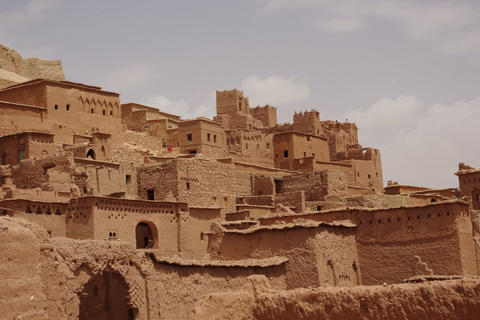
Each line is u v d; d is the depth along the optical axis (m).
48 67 93.56
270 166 84.00
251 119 96.38
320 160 86.94
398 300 28.66
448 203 43.72
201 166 59.53
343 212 46.94
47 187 48.44
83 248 35.09
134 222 46.75
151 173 58.41
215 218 52.78
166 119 80.12
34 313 29.17
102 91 69.00
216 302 31.86
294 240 43.62
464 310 27.30
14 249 29.25
